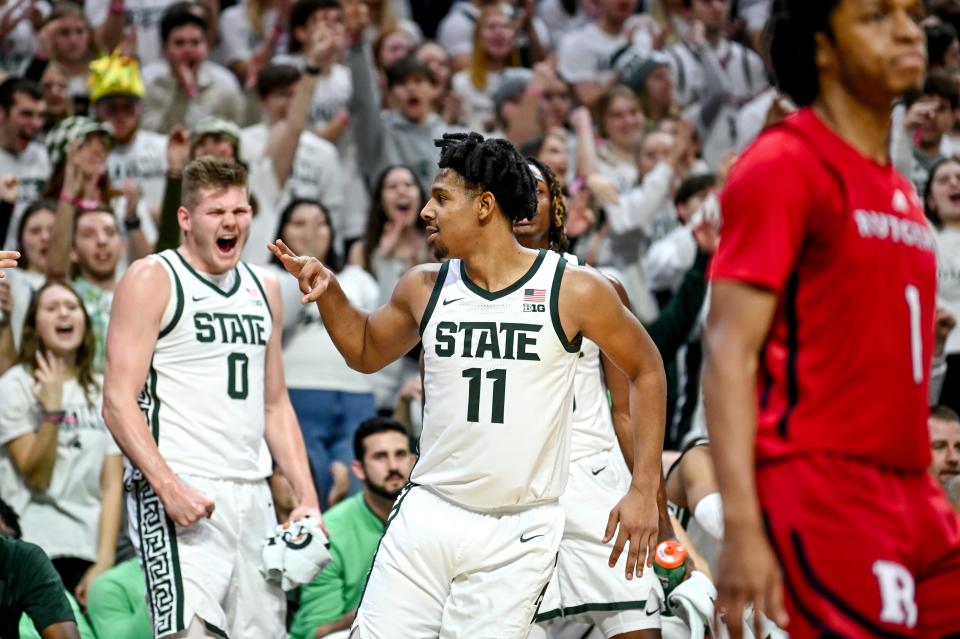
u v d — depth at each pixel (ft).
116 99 48.06
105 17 60.90
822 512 15.02
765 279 14.76
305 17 55.88
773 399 15.43
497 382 22.06
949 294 46.32
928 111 48.47
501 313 22.13
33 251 41.93
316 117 55.26
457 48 65.77
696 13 64.75
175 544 26.78
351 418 42.52
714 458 14.61
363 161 54.29
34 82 50.26
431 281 22.80
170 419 27.50
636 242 50.96
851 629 14.67
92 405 37.76
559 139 49.70
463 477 22.24
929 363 16.02
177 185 38.29
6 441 36.96
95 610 33.37
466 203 22.09
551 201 27.09
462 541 22.30
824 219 15.23
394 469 35.24
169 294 27.48
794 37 16.01
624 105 56.08
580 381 26.55
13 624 26.61
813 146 15.38
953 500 34.47
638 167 56.44
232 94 55.21
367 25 56.44
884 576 14.83
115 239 40.73
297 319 42.27
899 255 15.51
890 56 15.39
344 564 35.09
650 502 22.58
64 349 37.40
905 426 15.44
